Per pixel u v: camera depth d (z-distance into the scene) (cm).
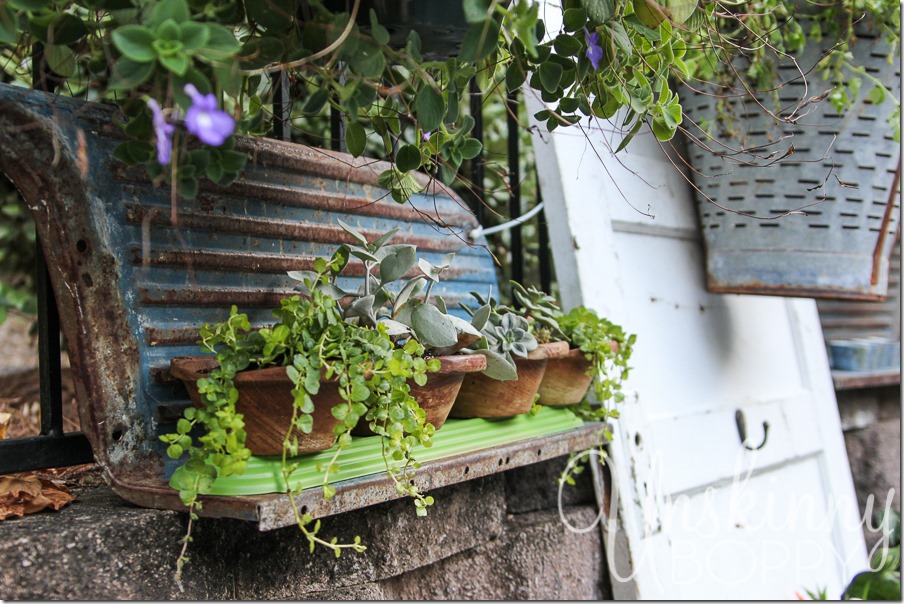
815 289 196
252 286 127
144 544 105
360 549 107
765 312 251
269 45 99
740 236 200
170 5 82
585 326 164
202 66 96
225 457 97
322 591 129
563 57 118
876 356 316
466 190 235
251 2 100
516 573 167
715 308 231
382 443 112
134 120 94
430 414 123
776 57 187
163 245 115
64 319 107
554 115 126
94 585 101
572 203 193
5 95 101
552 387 161
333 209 142
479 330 133
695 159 205
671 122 130
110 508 111
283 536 123
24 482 112
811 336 265
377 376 106
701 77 195
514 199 202
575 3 116
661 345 209
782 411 242
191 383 110
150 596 105
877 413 330
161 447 114
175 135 92
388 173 129
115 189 111
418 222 163
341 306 142
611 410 174
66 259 106
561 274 193
